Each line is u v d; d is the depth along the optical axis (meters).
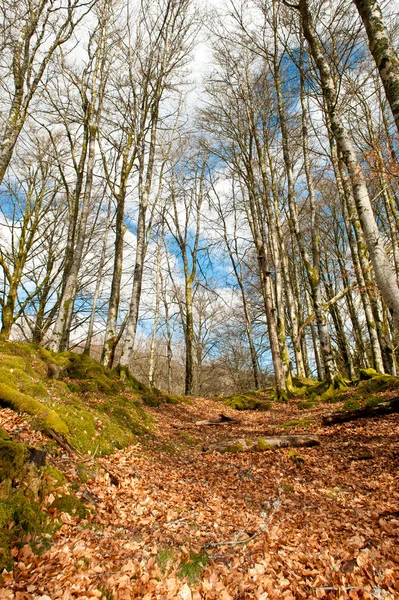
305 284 23.95
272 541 3.79
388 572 3.00
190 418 11.60
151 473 5.77
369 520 4.18
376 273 5.17
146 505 4.44
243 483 5.75
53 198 19.73
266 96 17.38
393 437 6.75
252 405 14.59
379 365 14.28
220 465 6.67
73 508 3.74
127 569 3.09
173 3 13.90
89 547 3.29
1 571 2.68
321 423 9.09
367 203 5.55
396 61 4.53
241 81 17.31
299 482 5.71
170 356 25.28
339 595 2.79
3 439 3.86
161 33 14.15
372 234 5.34
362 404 9.62
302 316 24.22
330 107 6.43
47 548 3.13
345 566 3.21
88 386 8.88
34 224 18.55
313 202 13.74
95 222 19.91
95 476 4.65
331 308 24.58
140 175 13.84
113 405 8.26
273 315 15.80
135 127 14.10
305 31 7.13
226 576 3.17
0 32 8.72
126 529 3.79
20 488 3.46
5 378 5.64
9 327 14.82
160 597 2.78
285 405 13.77
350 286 13.81
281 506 4.83
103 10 12.69
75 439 5.34
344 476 5.70
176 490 5.29
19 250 17.12
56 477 4.04
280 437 7.77
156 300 21.06
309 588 2.96
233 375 34.16
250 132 17.16
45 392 5.98
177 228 22.84
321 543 3.72
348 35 8.88
